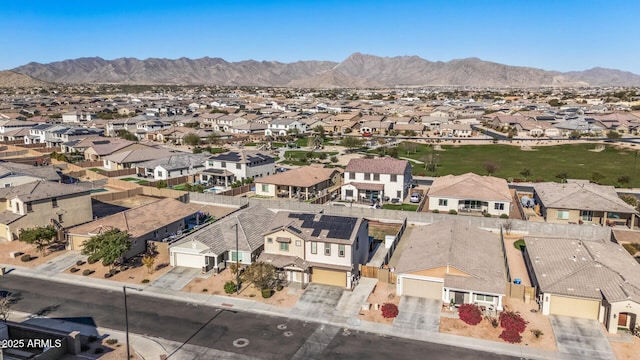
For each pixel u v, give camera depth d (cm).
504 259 5475
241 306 4475
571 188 7631
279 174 9281
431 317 4228
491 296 4328
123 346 3762
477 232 5772
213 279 5081
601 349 3697
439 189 7894
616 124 16888
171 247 5419
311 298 4622
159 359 3584
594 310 4134
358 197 8481
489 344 3794
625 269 4497
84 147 12650
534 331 3922
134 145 12512
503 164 12062
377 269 5059
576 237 6331
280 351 3703
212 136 16162
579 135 16200
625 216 6962
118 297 4675
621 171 10900
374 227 6969
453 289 4334
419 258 4881
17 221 6197
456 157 13312
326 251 4916
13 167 8181
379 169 8512
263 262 4872
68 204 6712
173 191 8681
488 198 7475
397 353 3669
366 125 19062
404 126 18562
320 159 12769
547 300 4225
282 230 5100
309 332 3997
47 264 5503
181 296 4688
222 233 5594
